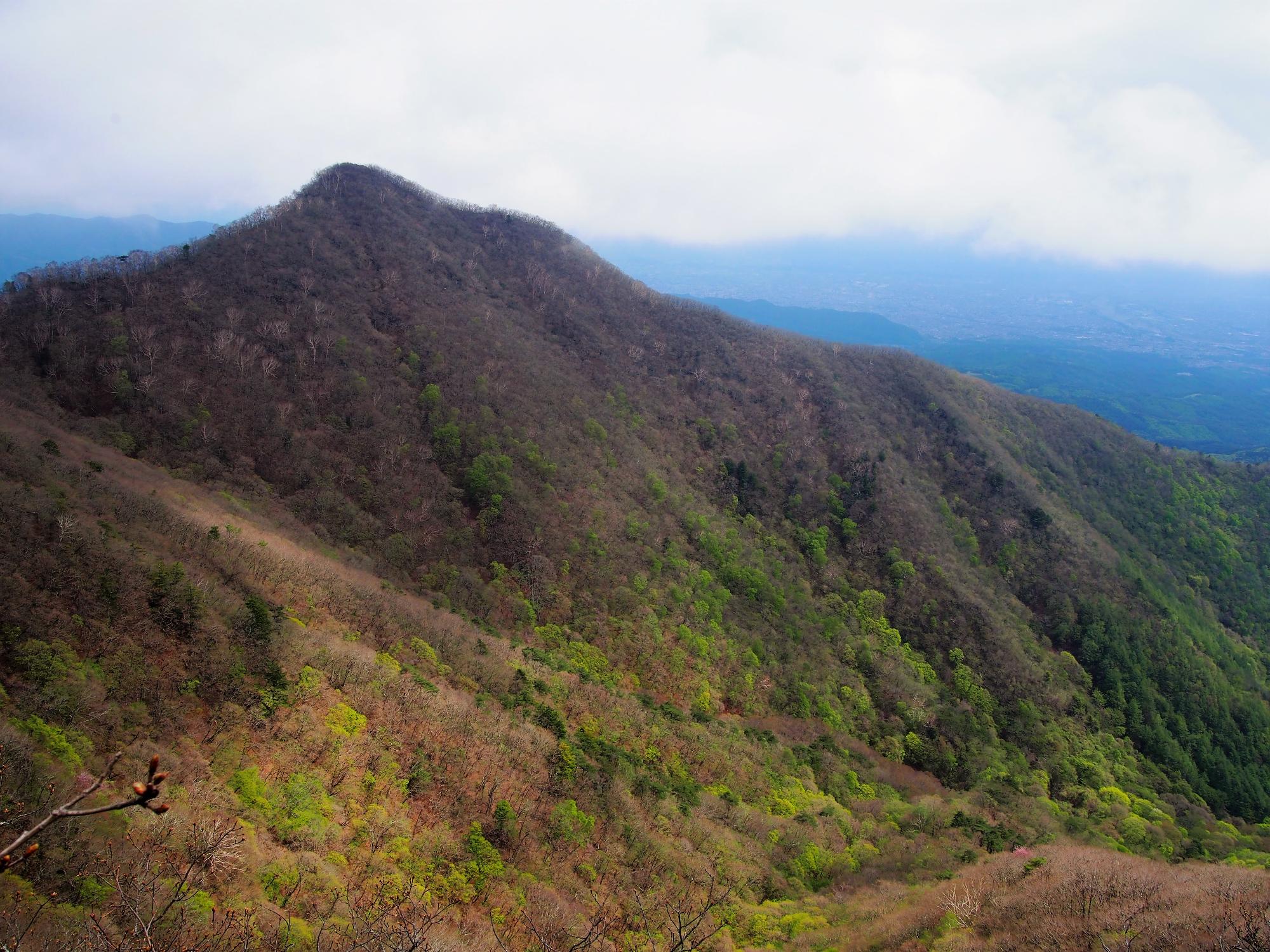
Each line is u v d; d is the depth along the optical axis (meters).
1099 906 30.47
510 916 25.55
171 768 24.45
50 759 21.91
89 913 15.71
